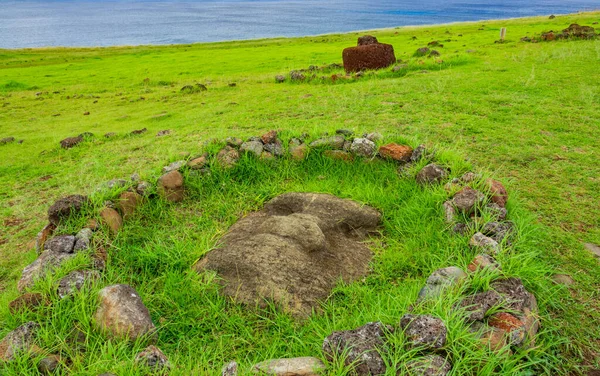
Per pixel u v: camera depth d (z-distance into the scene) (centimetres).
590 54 1456
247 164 555
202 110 1165
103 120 1227
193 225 465
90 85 2117
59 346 269
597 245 397
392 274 365
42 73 2867
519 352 258
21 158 850
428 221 422
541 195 497
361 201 467
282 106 1046
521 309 275
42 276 329
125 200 468
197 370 253
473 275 303
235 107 1123
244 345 299
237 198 514
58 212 416
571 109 823
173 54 3988
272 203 490
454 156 504
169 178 512
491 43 2375
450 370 229
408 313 258
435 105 901
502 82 1076
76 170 736
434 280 303
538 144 652
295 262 364
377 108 913
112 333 283
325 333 291
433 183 473
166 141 840
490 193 418
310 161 568
